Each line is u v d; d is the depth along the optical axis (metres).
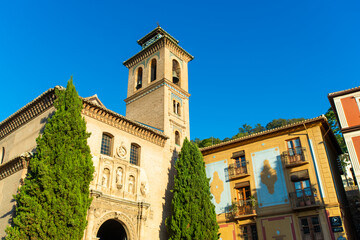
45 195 18.06
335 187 25.94
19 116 27.28
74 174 19.62
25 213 17.44
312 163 26.12
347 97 25.45
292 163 26.78
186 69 41.91
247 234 27.34
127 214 25.14
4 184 23.48
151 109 36.09
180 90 38.53
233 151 31.27
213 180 31.47
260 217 27.09
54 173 18.92
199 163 28.61
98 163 24.56
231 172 30.41
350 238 26.17
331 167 27.20
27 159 22.09
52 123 20.83
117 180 25.53
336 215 23.61
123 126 28.03
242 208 28.14
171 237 25.36
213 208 27.17
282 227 25.67
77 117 21.66
